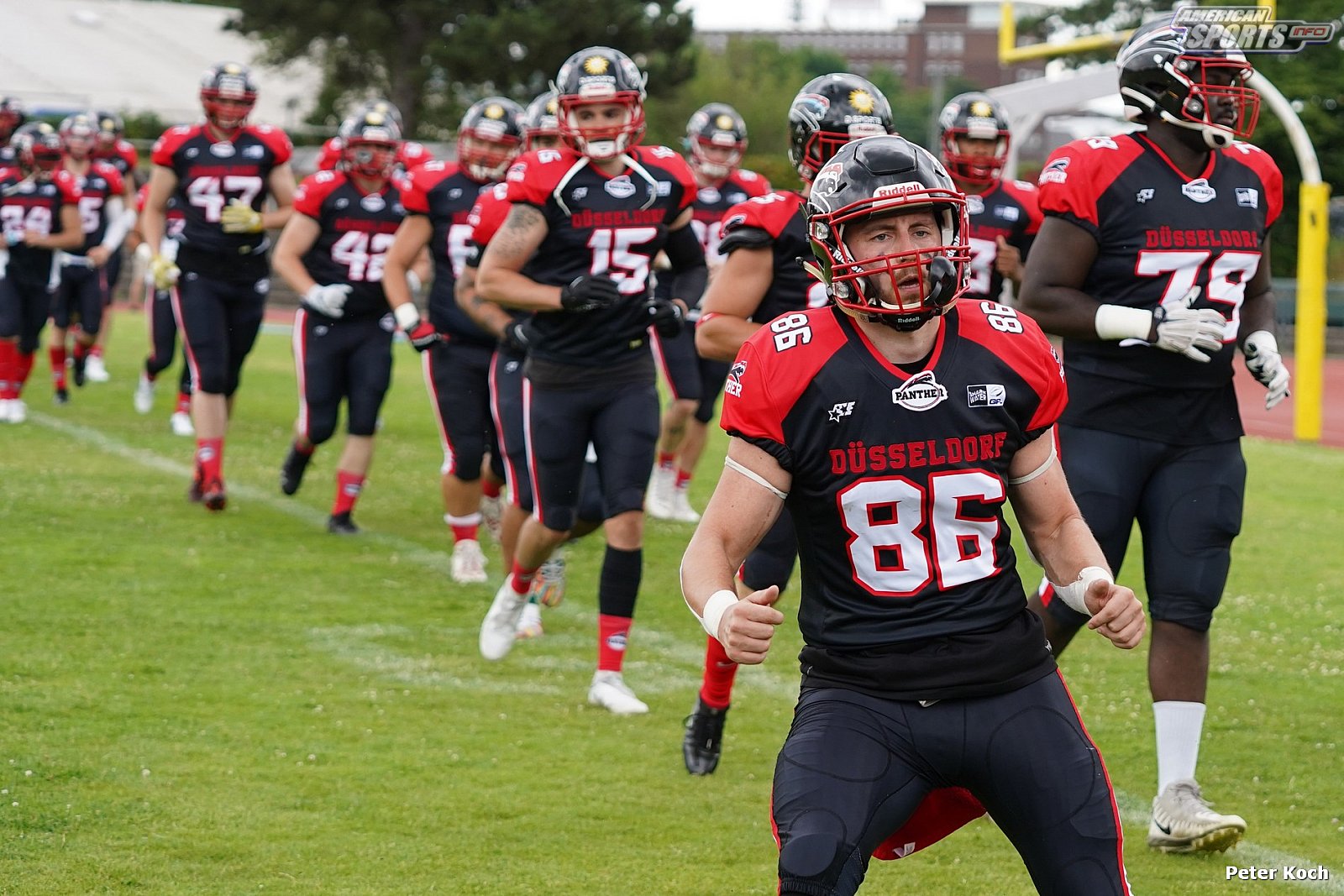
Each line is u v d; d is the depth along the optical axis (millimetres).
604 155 14516
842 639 7660
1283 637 17797
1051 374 7754
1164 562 11469
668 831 11297
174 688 14484
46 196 31188
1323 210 36281
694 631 17703
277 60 100625
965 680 7492
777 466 7672
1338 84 74062
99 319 36250
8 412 31906
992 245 16203
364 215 21703
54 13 107938
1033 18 91938
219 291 23516
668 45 90625
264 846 10719
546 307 14141
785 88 139000
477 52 85875
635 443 14492
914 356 7629
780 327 7715
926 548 7617
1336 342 64875
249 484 26391
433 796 11883
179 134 23281
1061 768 7402
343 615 17688
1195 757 11297
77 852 10477
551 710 14398
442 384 19781
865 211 7402
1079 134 70562
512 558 17125
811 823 7070
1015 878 10531
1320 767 13125
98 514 22844
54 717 13383
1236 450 11617
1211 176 11469
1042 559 8031
